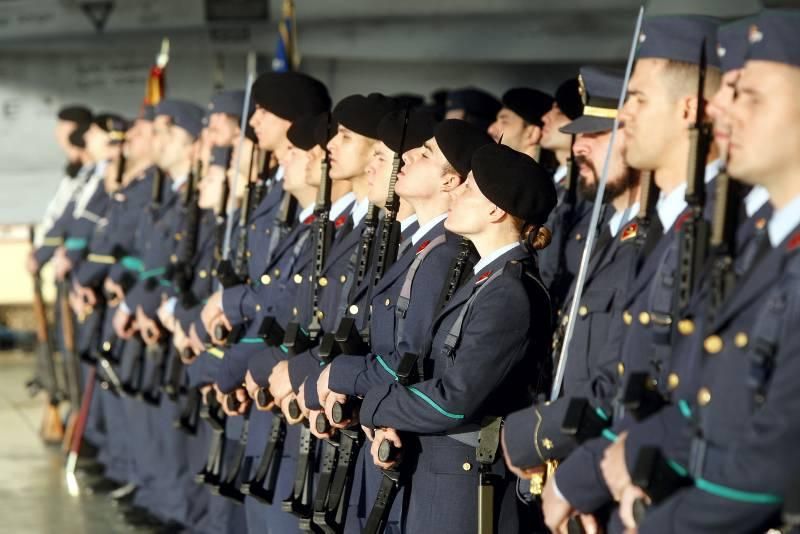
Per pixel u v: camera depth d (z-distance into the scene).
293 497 8.15
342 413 7.43
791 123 4.89
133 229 14.03
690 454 5.12
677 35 5.85
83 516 12.91
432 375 6.96
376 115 8.43
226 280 9.66
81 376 15.65
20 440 16.55
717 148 5.85
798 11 4.96
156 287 12.44
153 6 20.38
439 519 6.86
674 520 4.95
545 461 6.00
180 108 12.92
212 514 10.70
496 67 19.00
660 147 5.88
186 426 10.88
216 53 20.27
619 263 6.21
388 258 7.72
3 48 21.02
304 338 8.35
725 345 5.02
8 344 23.16
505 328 6.56
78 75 21.75
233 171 11.04
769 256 4.93
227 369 9.40
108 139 15.83
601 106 7.03
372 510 7.04
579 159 7.19
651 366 5.55
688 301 5.39
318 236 8.50
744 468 4.73
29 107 21.89
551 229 8.76
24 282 22.61
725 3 13.25
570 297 6.61
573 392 6.10
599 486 5.54
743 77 5.00
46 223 17.27
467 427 6.86
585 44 17.77
